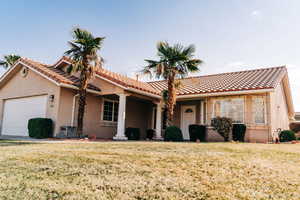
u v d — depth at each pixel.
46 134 12.45
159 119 15.98
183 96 15.35
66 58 15.71
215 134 14.48
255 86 13.12
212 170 4.28
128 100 17.44
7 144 8.11
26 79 15.37
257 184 3.54
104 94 14.45
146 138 17.83
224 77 18.12
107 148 6.94
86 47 12.87
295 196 3.06
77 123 12.93
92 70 13.20
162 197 2.94
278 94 15.97
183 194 3.06
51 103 13.33
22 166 4.37
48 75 13.31
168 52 13.34
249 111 13.71
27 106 15.06
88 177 3.73
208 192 3.14
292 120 24.41
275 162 5.13
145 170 4.18
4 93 16.84
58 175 3.83
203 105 15.89
